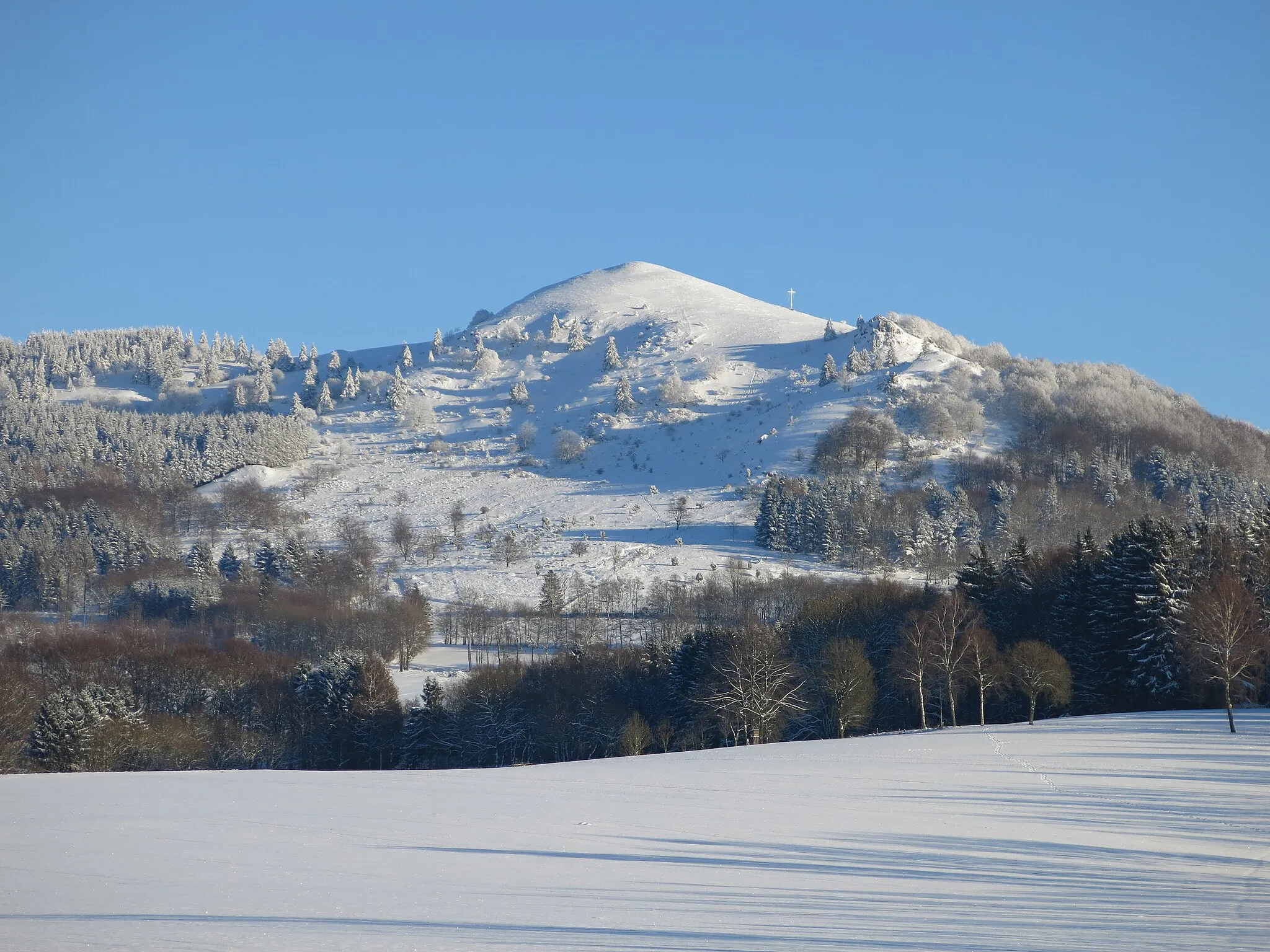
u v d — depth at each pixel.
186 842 34.84
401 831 36.84
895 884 28.28
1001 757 54.75
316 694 94.06
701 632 92.88
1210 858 32.09
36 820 39.72
